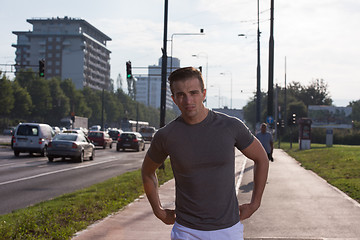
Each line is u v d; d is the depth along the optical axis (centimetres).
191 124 308
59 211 883
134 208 979
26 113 8431
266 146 1645
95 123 12062
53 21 15900
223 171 305
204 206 302
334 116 7281
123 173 1884
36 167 2120
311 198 1155
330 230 780
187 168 303
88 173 1906
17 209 988
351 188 1316
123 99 14288
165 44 2191
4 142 4481
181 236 305
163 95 2184
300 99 10700
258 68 4478
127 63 3322
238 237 306
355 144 6644
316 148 4278
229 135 307
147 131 6600
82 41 15825
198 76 307
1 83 7556
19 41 16975
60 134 2559
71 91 10575
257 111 4491
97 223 812
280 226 812
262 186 325
